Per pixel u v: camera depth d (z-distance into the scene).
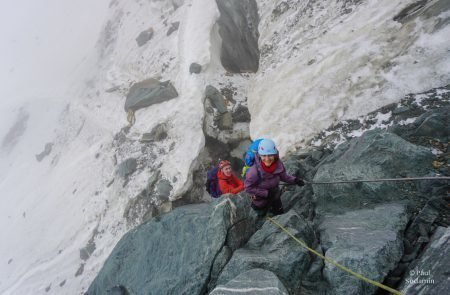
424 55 6.29
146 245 4.93
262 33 12.20
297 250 3.55
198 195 10.03
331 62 8.08
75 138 20.81
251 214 4.94
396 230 3.44
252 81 11.31
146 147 12.23
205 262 3.89
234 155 10.52
